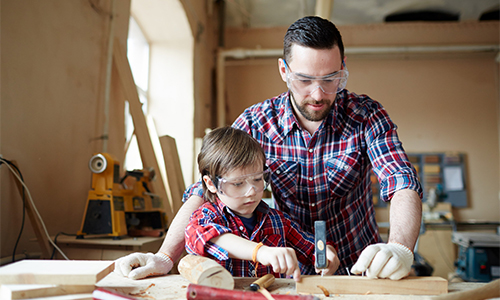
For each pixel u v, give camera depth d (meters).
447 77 5.64
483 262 3.56
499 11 5.39
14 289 0.72
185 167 4.13
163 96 4.29
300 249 1.15
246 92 5.71
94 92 2.38
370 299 0.78
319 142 1.30
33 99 1.83
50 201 1.93
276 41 5.80
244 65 5.76
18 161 1.71
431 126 5.59
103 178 1.84
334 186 1.30
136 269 0.92
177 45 4.36
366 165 1.35
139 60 4.19
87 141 2.28
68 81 2.11
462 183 5.43
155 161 2.72
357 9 5.35
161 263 0.97
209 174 1.03
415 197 1.01
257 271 1.05
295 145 1.32
